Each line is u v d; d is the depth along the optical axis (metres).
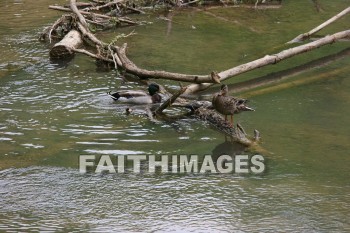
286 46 34.91
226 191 19.14
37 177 20.00
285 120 24.80
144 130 23.80
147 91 27.84
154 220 17.44
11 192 19.03
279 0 46.44
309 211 17.91
